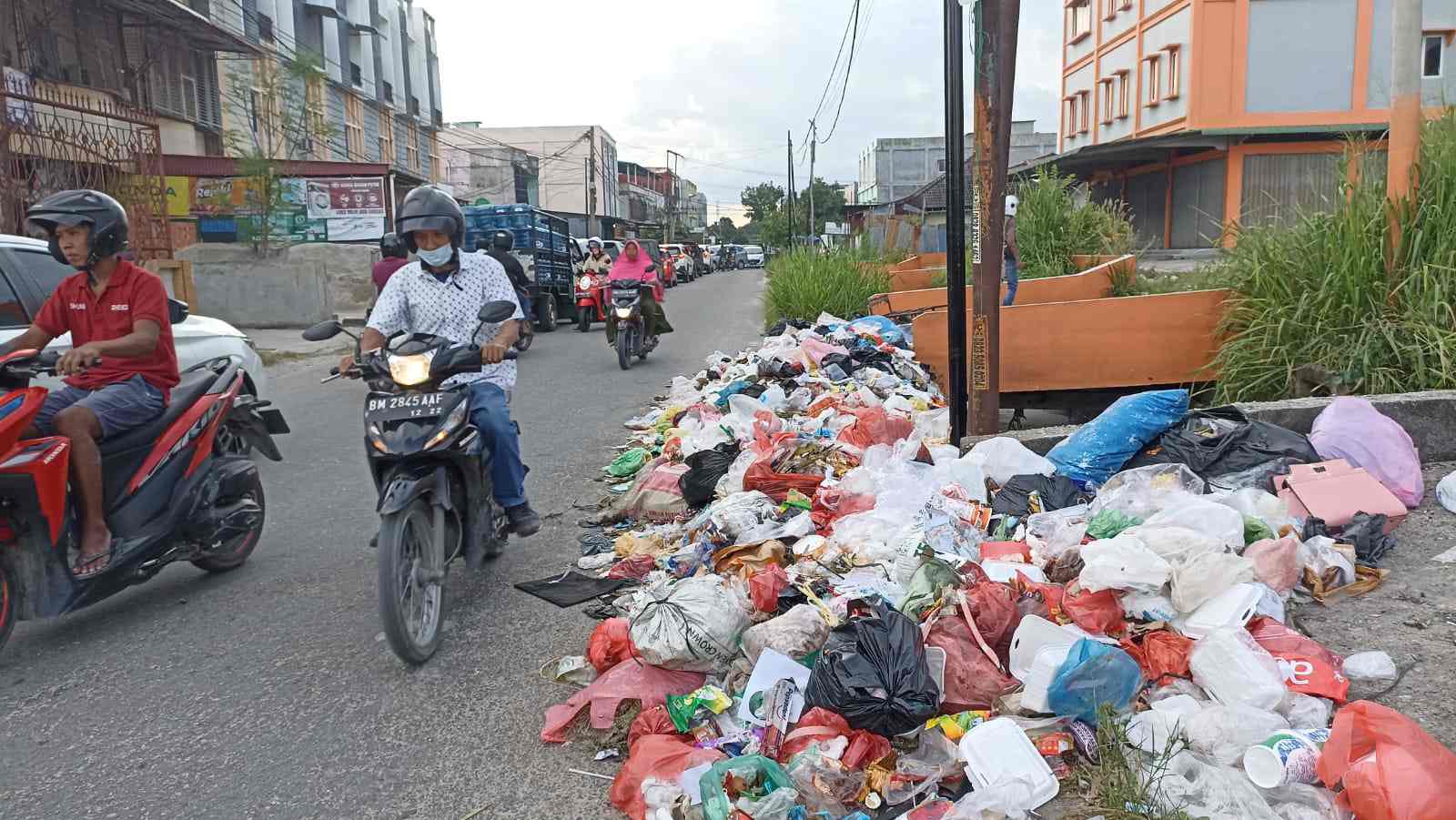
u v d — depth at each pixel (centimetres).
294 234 2500
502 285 473
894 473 524
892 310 1368
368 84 3944
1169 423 548
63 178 1523
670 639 342
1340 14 2770
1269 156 2705
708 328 1906
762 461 565
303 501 673
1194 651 320
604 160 7594
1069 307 804
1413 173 654
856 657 307
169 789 315
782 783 273
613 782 300
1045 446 591
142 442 459
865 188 7675
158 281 454
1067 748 294
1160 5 3055
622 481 692
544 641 421
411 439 398
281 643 430
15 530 410
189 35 2241
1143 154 2952
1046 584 386
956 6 605
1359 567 411
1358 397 545
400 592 381
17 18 1728
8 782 323
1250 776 268
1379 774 240
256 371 816
